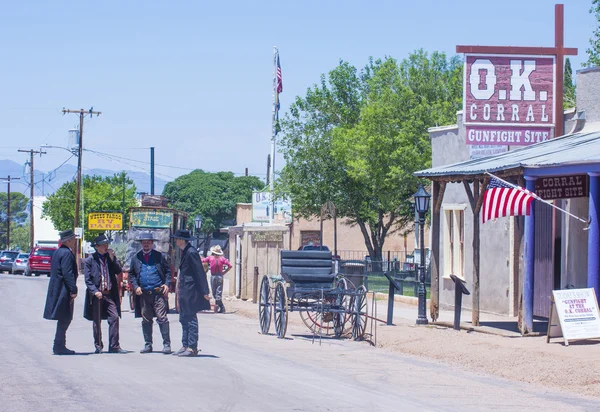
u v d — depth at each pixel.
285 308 19.67
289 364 15.30
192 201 110.94
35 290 42.31
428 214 49.19
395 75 51.88
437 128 28.62
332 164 53.78
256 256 33.97
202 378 12.83
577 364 14.38
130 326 23.02
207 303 15.84
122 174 91.12
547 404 11.77
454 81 52.69
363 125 48.69
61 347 15.56
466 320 22.89
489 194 18.02
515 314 23.73
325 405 10.91
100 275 15.90
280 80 56.28
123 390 11.45
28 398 10.69
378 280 38.34
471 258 26.08
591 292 16.97
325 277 20.05
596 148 18.36
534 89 22.44
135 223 32.84
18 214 168.75
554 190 19.78
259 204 77.25
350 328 20.98
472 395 12.44
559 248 22.06
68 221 89.62
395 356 17.16
